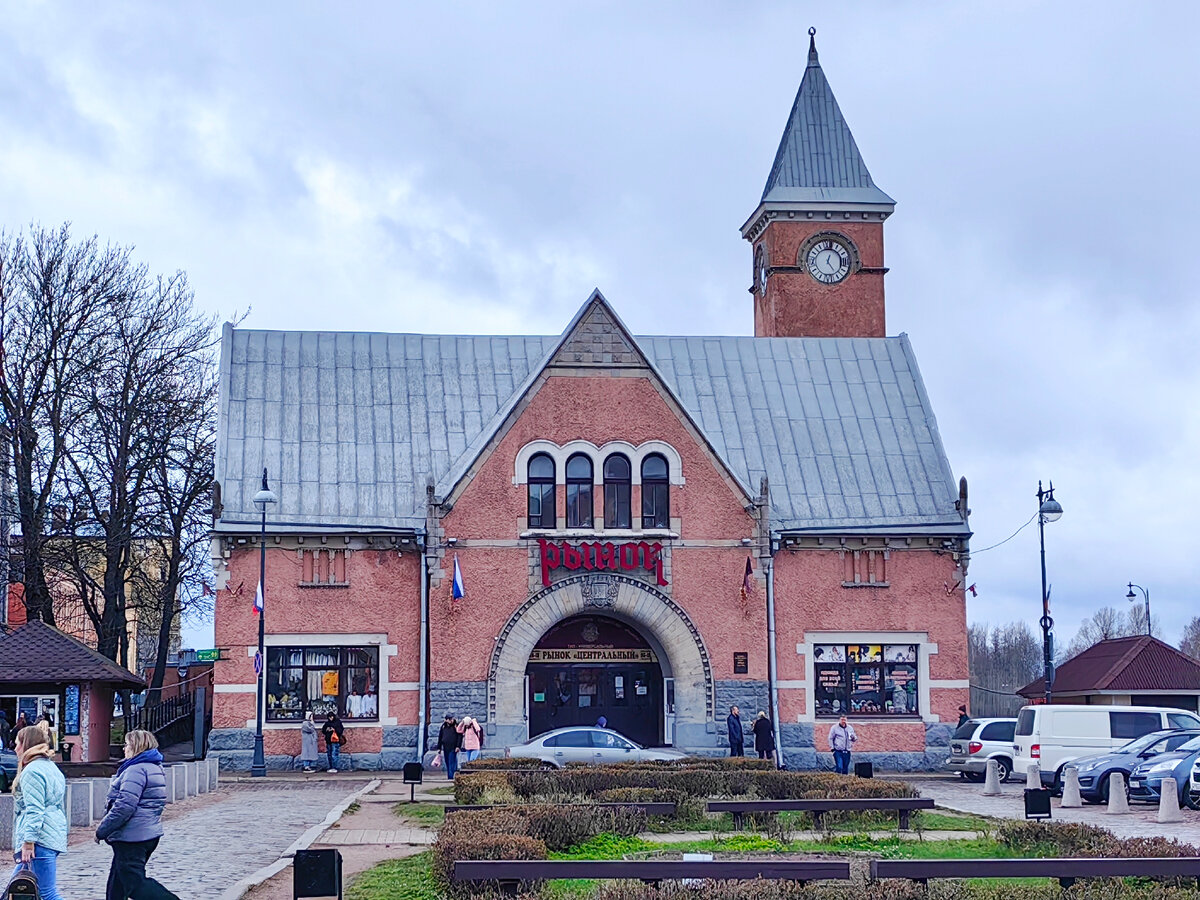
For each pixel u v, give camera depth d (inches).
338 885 601.3
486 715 1781.5
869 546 1904.5
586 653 1866.4
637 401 1856.5
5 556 2155.5
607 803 1044.5
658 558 1823.3
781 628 1868.8
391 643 1797.5
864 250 2746.1
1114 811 1273.4
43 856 634.8
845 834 1011.3
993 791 1515.7
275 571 1793.8
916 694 1892.2
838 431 2053.4
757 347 2156.7
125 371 2174.0
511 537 1812.3
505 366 2053.4
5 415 2117.4
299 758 1763.0
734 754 1737.2
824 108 2834.6
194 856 901.2
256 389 1941.4
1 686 1798.7
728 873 705.6
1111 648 2202.3
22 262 2130.9
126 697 2301.9
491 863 689.0
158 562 2484.0
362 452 1904.5
